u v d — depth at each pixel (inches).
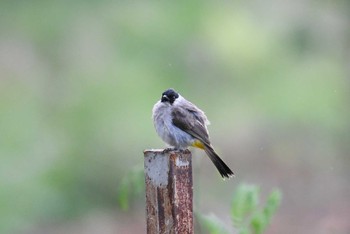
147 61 680.4
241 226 234.2
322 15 713.6
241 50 696.4
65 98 701.9
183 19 669.3
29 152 687.1
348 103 736.3
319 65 725.9
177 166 170.2
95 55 691.4
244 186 239.9
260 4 705.6
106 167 695.7
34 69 706.2
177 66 685.3
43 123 701.9
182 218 170.6
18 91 703.7
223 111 737.6
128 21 674.8
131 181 271.9
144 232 632.4
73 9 677.9
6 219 647.1
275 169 746.8
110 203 691.4
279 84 727.1
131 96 682.2
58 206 675.4
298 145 758.5
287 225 610.9
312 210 652.1
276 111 738.2
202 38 681.0
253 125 753.6
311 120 743.7
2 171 668.7
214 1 681.6
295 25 711.1
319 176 732.0
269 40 705.6
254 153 756.6
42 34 686.5
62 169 689.6
